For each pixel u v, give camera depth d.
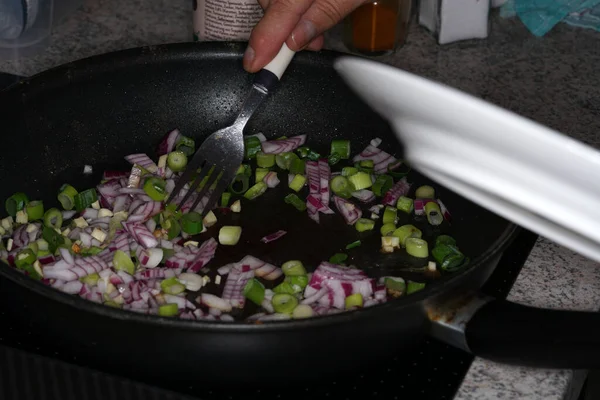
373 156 0.57
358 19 0.65
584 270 0.50
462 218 0.53
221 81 0.57
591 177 0.33
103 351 0.41
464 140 0.36
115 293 0.48
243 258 0.51
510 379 0.44
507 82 0.65
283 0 0.51
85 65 0.54
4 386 0.43
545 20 0.71
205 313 0.47
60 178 0.54
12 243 0.50
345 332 0.40
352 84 0.42
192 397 0.41
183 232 0.52
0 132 0.51
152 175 0.55
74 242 0.51
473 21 0.69
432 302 0.41
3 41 0.66
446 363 0.44
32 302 0.40
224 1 0.61
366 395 0.43
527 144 0.34
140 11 0.72
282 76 0.57
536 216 0.37
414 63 0.67
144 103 0.56
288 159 0.57
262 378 0.41
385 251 0.52
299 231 0.53
